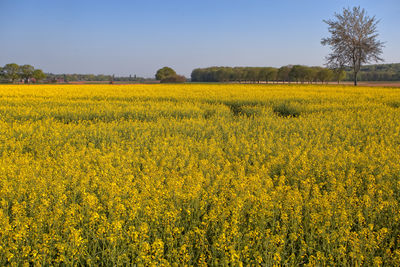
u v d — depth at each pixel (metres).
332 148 10.23
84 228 4.85
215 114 17.50
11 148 9.98
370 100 24.62
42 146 10.12
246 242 4.60
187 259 4.19
